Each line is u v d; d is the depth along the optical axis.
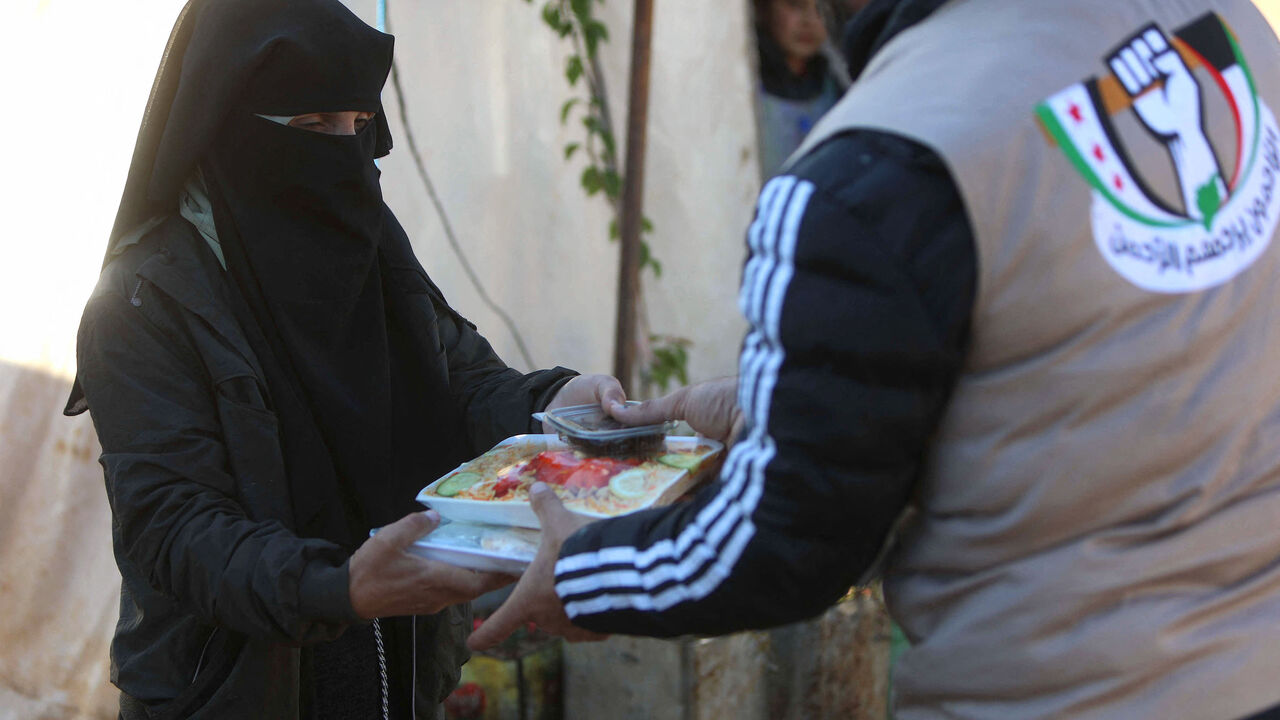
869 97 0.97
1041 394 0.93
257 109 1.49
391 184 2.72
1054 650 0.96
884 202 0.91
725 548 0.99
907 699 1.07
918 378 0.92
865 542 0.97
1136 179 0.94
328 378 1.59
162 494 1.39
